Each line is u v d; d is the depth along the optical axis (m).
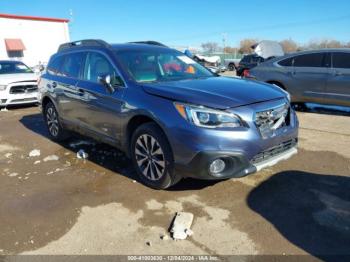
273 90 3.84
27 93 9.84
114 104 4.05
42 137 6.49
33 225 3.22
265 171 4.23
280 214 3.23
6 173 4.61
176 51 5.08
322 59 7.70
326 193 3.61
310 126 6.55
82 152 5.09
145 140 3.77
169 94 3.48
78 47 5.25
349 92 7.27
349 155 4.78
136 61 4.30
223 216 3.24
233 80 4.23
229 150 3.17
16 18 27.91
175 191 3.79
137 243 2.88
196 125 3.20
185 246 2.81
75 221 3.26
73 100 4.98
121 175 4.32
